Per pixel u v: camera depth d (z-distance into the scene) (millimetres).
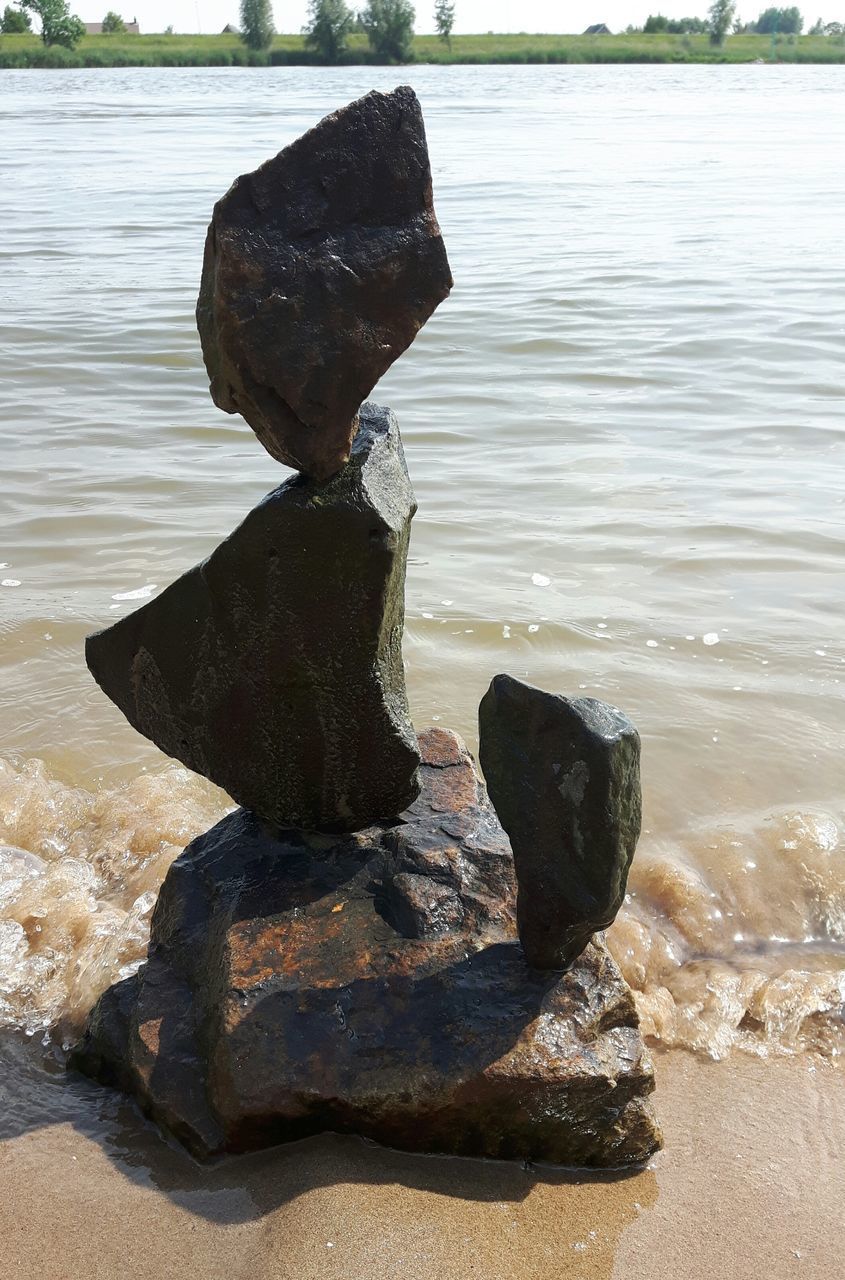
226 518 6973
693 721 4953
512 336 11000
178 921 3244
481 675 5305
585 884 2805
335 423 2762
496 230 16422
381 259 2676
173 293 12438
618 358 10305
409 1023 2869
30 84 62969
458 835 3293
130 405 9133
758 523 6871
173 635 3111
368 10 87250
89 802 4531
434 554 6535
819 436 8336
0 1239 2635
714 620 5785
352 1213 2654
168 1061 2955
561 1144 2836
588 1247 2641
